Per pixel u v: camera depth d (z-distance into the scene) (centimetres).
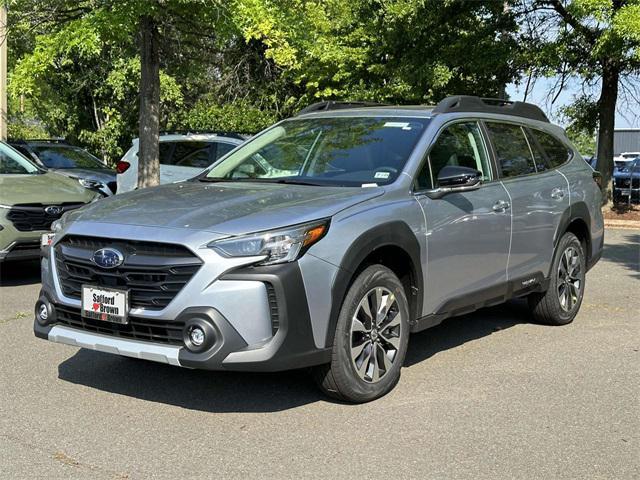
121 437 430
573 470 394
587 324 718
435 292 537
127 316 442
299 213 451
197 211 463
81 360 577
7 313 730
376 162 541
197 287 422
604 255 1184
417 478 381
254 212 454
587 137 1966
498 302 617
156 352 431
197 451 411
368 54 1928
